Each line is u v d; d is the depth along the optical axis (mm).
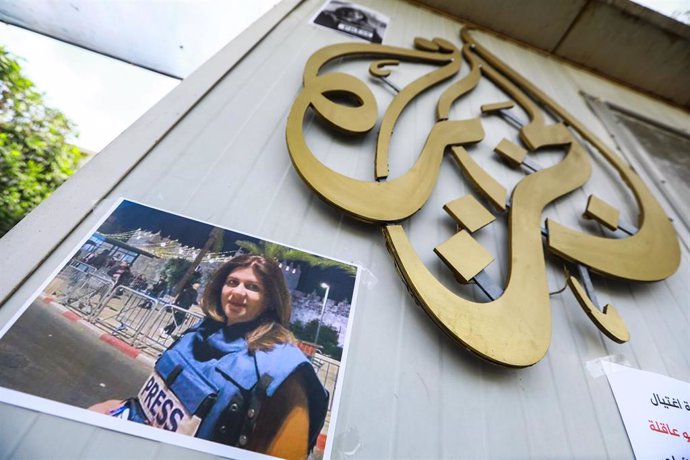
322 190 704
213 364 500
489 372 622
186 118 811
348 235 718
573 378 670
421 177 812
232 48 1021
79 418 424
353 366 561
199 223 641
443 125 981
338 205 695
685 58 1768
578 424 613
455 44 1533
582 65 1909
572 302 791
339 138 903
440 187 902
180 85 866
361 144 911
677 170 1378
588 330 752
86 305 504
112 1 1691
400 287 673
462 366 612
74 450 408
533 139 1129
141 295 535
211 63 952
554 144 1151
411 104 1119
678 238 1081
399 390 558
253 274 603
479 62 1413
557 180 993
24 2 1755
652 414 660
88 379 450
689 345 811
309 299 603
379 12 1496
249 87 939
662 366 746
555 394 637
